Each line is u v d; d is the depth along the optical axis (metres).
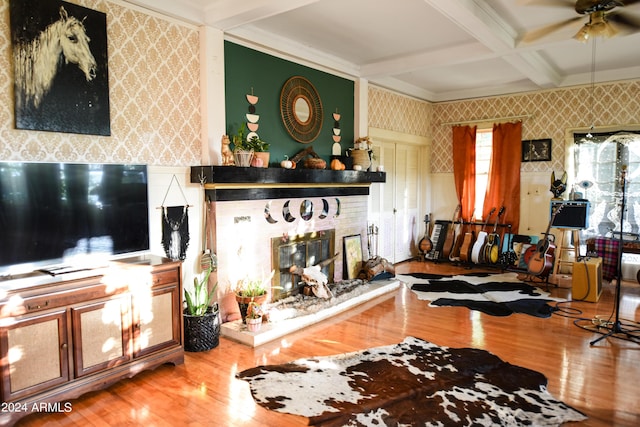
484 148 6.93
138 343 2.88
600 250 5.67
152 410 2.52
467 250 6.57
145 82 3.31
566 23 3.12
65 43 2.82
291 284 4.53
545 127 6.33
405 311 4.43
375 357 3.26
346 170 5.04
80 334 2.58
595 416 2.43
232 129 4.04
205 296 3.48
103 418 2.44
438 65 4.91
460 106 7.15
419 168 7.43
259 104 4.30
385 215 6.56
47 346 2.44
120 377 2.78
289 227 4.48
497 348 3.44
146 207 3.16
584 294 4.72
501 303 4.69
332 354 3.33
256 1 3.23
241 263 3.95
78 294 2.56
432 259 7.10
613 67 5.55
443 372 3.00
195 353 3.35
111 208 2.95
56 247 2.69
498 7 3.57
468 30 3.69
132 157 3.25
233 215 3.85
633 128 5.65
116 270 2.75
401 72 5.26
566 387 2.78
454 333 3.79
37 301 2.39
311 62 4.82
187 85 3.61
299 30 4.15
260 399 2.63
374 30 4.16
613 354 3.31
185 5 3.44
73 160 2.92
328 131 5.23
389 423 2.35
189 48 3.61
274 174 4.04
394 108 6.48
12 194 2.48
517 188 6.56
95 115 2.99
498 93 6.67
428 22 3.95
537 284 5.52
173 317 3.09
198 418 2.43
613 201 5.84
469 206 7.00
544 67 5.25
